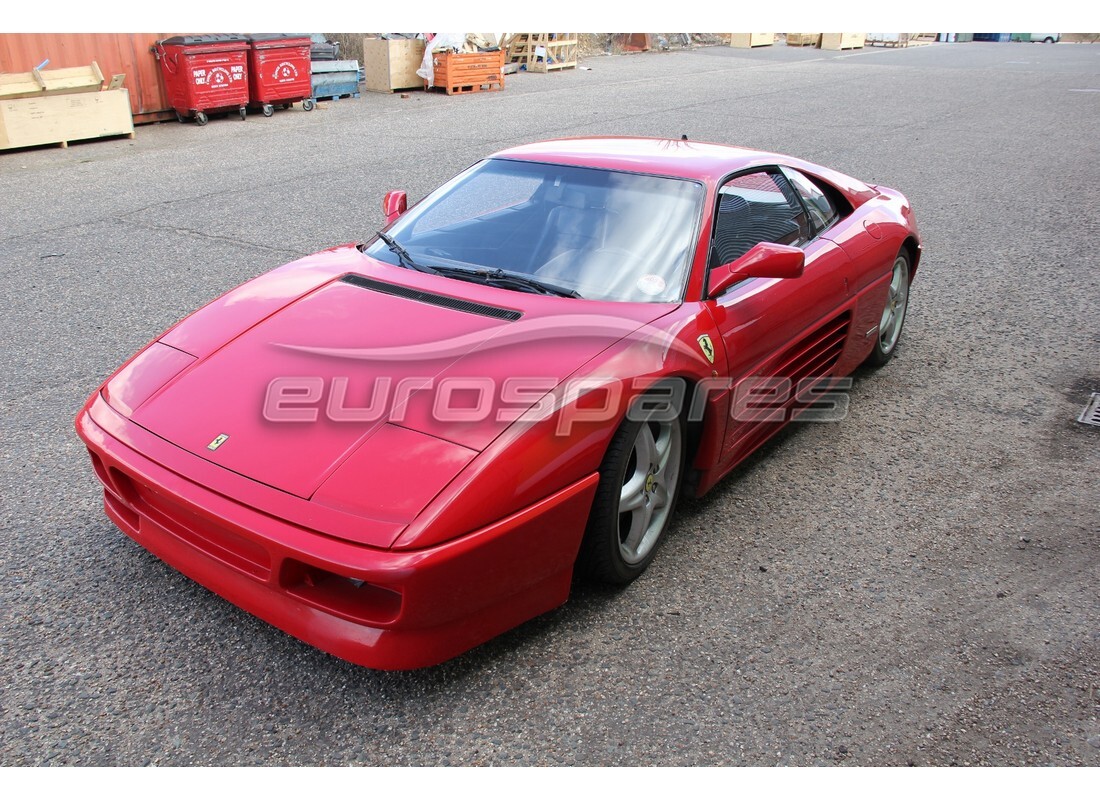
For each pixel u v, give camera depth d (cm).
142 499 279
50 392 436
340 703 247
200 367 286
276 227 743
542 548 254
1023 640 286
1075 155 1150
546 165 375
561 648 273
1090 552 336
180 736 234
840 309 407
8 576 296
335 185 899
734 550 330
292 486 236
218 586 259
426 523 223
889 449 415
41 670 254
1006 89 1956
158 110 1333
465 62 1686
